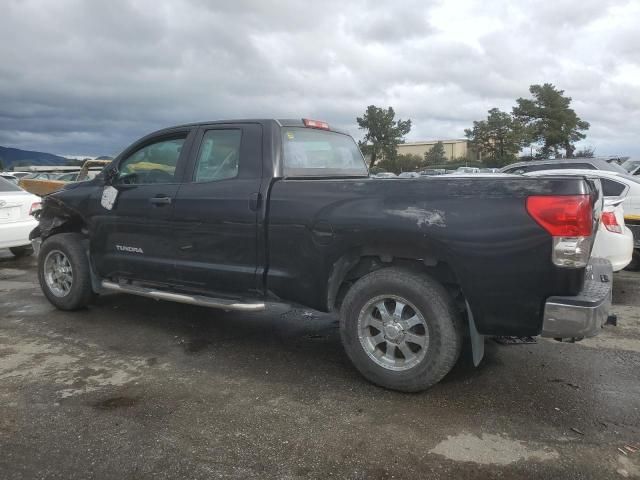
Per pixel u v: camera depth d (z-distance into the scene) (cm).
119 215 500
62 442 296
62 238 556
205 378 390
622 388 375
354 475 267
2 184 862
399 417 329
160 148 496
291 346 464
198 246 446
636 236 787
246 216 413
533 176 328
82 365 414
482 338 359
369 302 367
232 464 276
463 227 329
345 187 377
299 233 390
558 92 6053
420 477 266
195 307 592
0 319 543
